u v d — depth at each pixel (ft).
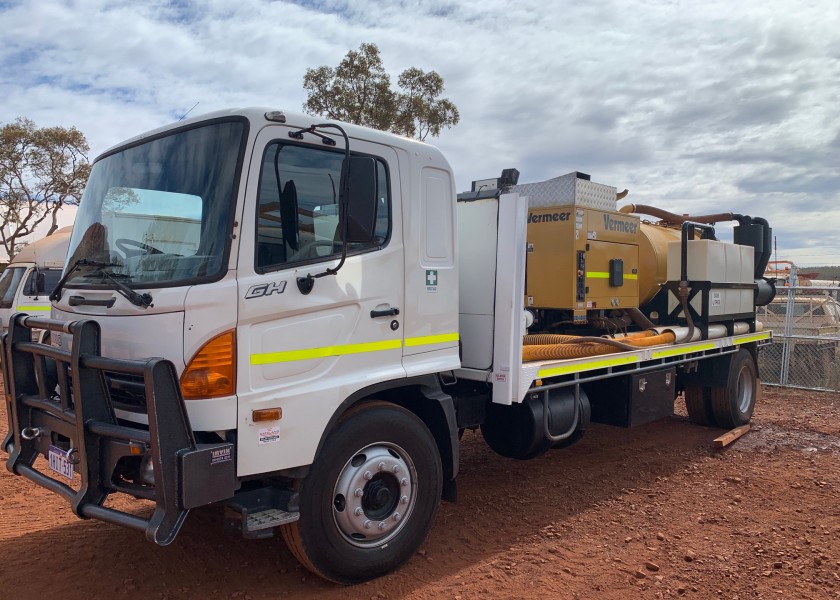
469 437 26.13
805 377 40.60
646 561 14.82
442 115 65.41
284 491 12.30
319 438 12.48
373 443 13.47
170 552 14.79
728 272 26.86
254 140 11.85
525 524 17.02
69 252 14.25
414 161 14.55
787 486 20.33
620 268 22.94
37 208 90.94
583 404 19.76
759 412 32.55
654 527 16.93
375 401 13.93
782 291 41.42
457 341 15.56
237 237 11.51
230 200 11.58
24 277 46.09
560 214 21.31
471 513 17.74
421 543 14.47
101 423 11.30
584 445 25.40
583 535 16.34
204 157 12.16
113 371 11.31
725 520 17.43
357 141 13.51
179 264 11.85
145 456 11.09
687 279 25.36
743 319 28.89
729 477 21.16
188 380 11.12
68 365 12.09
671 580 13.93
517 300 16.28
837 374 39.68
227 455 11.04
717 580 13.92
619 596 13.21
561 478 21.01
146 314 11.56
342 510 13.00
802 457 23.86
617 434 27.27
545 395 17.97
